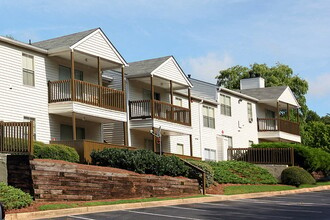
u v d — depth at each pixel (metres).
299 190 33.72
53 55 29.97
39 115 28.98
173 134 39.41
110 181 23.34
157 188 25.95
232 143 47.16
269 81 68.50
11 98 27.47
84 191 22.06
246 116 49.66
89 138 33.12
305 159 40.25
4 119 26.92
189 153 42.28
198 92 46.34
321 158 41.97
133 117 35.84
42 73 29.56
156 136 34.41
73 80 29.36
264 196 29.97
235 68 72.69
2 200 18.14
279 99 51.16
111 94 32.50
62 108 29.33
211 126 44.72
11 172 20.62
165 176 27.34
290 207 23.08
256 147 42.41
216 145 44.97
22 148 22.17
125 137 33.38
